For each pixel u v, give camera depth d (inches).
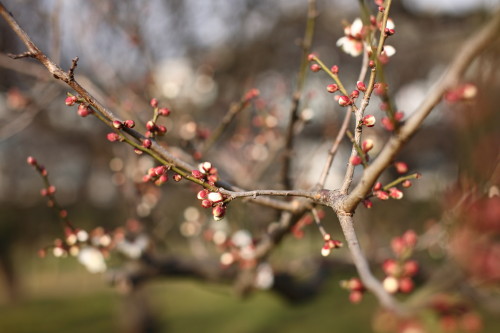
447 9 174.1
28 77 142.6
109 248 91.8
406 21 188.5
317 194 51.8
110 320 296.2
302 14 217.5
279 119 131.5
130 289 102.2
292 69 208.1
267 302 313.6
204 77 168.2
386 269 65.1
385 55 60.0
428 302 65.6
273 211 97.9
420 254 131.8
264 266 105.3
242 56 198.5
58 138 207.5
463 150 68.5
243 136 133.4
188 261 109.8
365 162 49.9
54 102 171.2
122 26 126.8
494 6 51.9
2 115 151.6
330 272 132.6
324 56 216.5
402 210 160.2
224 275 110.1
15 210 280.2
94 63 124.6
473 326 63.6
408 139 46.2
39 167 75.8
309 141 174.4
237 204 115.9
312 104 155.3
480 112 62.2
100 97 95.3
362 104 51.1
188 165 55.0
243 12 198.1
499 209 72.4
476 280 86.0
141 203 117.5
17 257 345.4
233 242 102.0
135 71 153.4
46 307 328.5
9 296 343.3
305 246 171.2
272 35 212.1
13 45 142.9
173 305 331.6
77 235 83.4
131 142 51.8
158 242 129.9
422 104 45.9
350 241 48.6
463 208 76.5
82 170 257.1
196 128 97.5
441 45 190.9
